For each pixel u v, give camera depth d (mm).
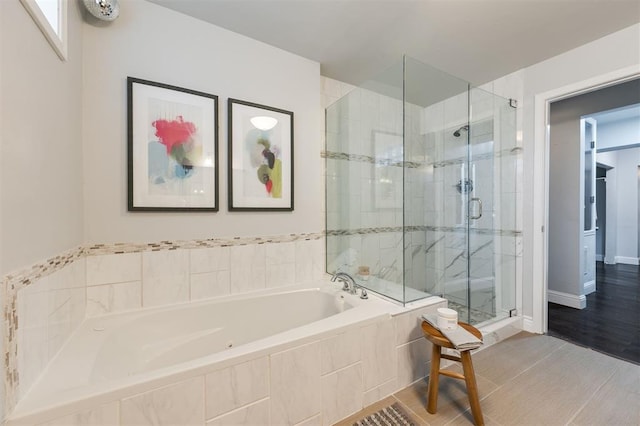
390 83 2098
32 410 816
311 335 1302
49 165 1056
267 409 1183
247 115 1922
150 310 1598
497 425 1322
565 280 3049
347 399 1414
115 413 907
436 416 1398
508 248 2484
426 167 2209
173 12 1677
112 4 1419
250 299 1862
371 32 1863
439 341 1363
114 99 1523
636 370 1762
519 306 2424
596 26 1802
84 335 1316
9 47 791
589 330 2377
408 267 2084
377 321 1537
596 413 1392
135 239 1588
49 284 1057
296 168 2166
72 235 1299
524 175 2389
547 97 2227
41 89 990
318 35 1906
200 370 1041
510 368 1803
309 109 2213
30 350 911
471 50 2086
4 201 769
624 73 1828
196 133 1736
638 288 3611
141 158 1579
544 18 1716
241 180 1904
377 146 2217
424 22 1750
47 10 1113
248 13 1686
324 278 2307
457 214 2391
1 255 756
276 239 2074
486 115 2426
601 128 4039
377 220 2230
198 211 1751
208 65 1787
